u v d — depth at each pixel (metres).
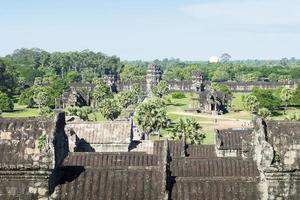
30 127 26.94
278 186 26.16
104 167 27.30
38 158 25.61
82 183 26.59
